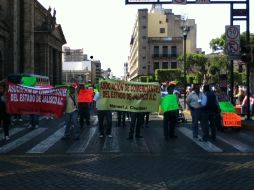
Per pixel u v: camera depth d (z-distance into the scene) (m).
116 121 27.23
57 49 96.00
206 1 25.20
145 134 20.12
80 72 160.62
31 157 13.73
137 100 18.77
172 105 18.03
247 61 22.14
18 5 61.44
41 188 9.44
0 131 21.14
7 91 19.33
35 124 22.86
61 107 19.44
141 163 12.51
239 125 21.02
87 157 13.66
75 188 9.43
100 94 18.69
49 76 86.69
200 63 103.31
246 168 11.64
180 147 15.75
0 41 53.00
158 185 9.65
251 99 26.61
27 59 63.00
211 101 17.30
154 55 136.75
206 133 17.38
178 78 104.88
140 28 137.38
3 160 13.17
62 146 16.19
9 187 9.55
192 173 11.00
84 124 25.27
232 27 24.41
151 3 25.25
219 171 11.24
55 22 89.00
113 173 11.05
